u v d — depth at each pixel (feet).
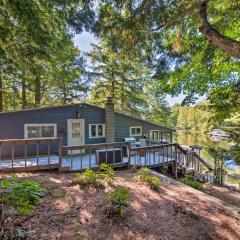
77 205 13.79
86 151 39.47
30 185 12.05
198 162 35.12
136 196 16.14
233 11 15.88
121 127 44.80
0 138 31.89
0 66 32.30
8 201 10.35
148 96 74.02
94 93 67.77
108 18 14.69
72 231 10.87
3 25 19.62
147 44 16.94
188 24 16.79
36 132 34.86
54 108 36.58
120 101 70.79
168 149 33.91
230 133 25.23
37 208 12.41
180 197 17.24
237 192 26.78
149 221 13.09
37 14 18.56
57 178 20.27
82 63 60.59
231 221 14.12
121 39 15.81
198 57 20.29
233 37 19.35
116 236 11.33
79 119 39.22
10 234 9.03
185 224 13.29
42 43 20.40
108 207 13.19
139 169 26.89
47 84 59.98
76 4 13.92
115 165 26.84
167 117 84.48
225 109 23.35
